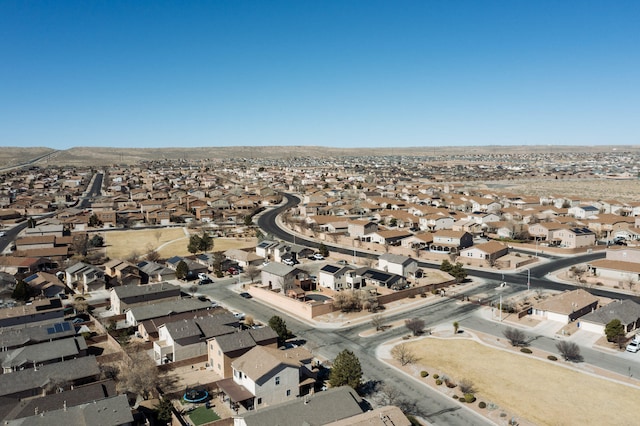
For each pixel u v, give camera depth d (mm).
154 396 55188
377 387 57656
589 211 172875
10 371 59188
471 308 86312
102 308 87812
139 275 102750
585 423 49500
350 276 99812
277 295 89875
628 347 66438
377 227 151500
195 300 82500
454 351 67938
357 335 74750
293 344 71250
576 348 63844
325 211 190625
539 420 50125
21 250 122688
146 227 170500
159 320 74250
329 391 50562
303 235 156500
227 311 79750
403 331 76000
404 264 106188
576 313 79188
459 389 56938
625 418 50250
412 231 157375
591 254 125750
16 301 87250
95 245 138750
